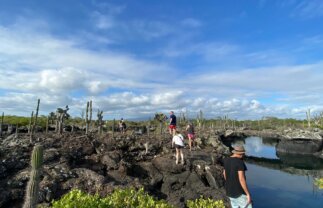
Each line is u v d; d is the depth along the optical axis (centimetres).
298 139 3978
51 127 3866
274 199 2067
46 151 1519
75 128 3794
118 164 1581
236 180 669
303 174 2948
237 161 679
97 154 1739
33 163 453
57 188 1088
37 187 452
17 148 1584
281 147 4175
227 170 691
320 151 3816
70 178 1184
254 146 5591
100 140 2198
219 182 1741
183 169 1752
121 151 1994
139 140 2445
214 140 3034
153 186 1541
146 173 1684
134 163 1784
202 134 3884
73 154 1645
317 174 2914
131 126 4600
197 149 2450
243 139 6328
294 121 9250
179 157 1928
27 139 1980
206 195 1485
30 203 443
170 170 1719
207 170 1792
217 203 1312
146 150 2108
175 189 1560
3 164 1272
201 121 6256
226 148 2770
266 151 4834
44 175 1152
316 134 3853
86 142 1953
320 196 2120
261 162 3788
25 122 4150
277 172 3102
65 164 1327
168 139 2595
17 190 1050
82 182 1153
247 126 8675
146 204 760
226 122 7819
